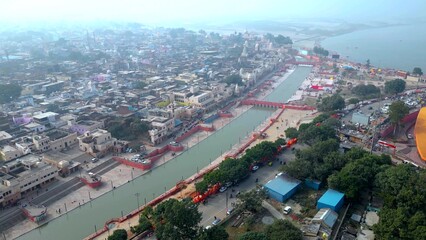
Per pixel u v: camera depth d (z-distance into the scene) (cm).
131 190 19438
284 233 12544
